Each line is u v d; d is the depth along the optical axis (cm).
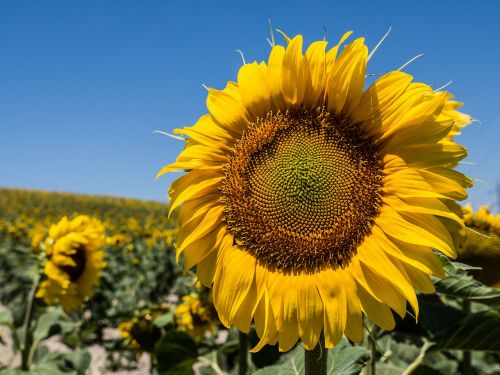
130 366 118
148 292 175
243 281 34
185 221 35
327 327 31
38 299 89
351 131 34
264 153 35
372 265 31
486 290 33
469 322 38
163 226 307
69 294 81
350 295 31
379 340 50
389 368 44
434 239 29
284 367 37
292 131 35
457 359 57
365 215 33
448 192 30
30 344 78
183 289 170
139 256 204
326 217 34
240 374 51
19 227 210
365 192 33
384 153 33
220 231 35
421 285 30
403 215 31
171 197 34
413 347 50
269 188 35
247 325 33
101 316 134
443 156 30
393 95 32
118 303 164
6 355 114
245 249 35
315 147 35
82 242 80
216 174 36
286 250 34
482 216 50
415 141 31
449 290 34
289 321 32
